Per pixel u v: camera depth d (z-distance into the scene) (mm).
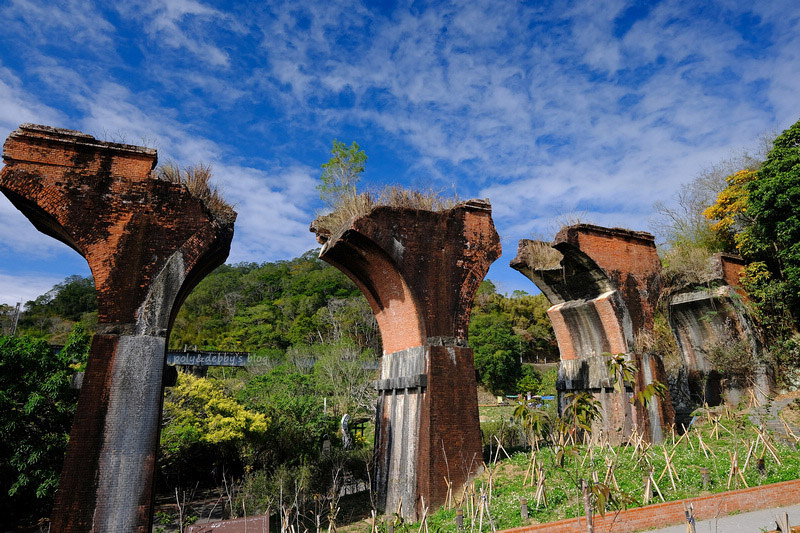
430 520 10336
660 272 16875
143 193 10711
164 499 17984
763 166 18688
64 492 8719
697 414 17734
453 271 13219
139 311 10109
